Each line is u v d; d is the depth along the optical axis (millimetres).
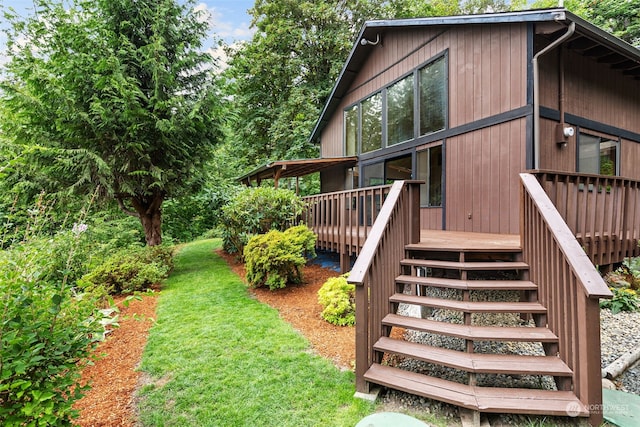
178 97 8141
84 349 2043
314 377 2885
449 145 6559
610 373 2826
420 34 7371
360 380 2621
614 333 3566
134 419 2375
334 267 7129
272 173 11086
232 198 9195
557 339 2564
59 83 7223
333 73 16984
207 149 9250
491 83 5676
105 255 7273
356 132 10078
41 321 1793
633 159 7148
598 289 2070
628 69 6535
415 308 3998
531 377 2729
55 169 7383
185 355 3342
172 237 15320
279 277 5590
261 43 17719
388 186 4688
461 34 6305
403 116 7988
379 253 3051
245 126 18844
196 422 2334
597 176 4133
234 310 4715
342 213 6180
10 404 1683
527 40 5078
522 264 3408
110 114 7426
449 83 6562
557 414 2133
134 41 8547
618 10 14680
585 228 4008
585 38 5121
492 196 5664
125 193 8398
